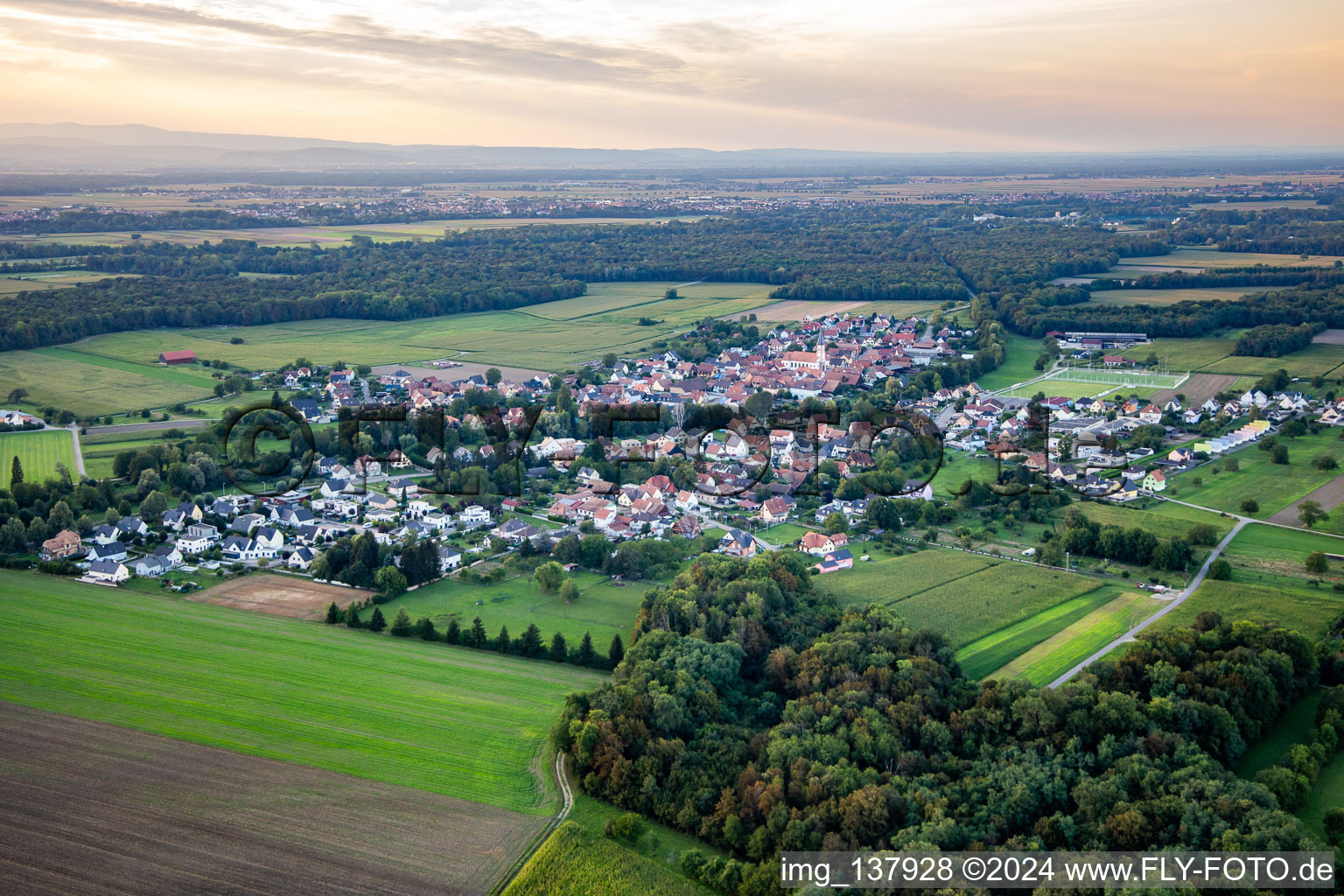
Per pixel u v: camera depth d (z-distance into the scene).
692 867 116.25
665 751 132.25
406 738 142.38
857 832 116.19
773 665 157.25
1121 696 136.12
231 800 124.94
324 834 118.94
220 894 107.38
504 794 129.62
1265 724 141.38
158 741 138.50
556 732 139.12
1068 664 163.25
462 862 115.25
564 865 115.50
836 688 146.88
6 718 143.12
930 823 114.44
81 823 118.94
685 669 150.12
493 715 149.75
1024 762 126.50
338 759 135.88
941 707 143.38
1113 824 114.44
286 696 153.25
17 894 106.12
